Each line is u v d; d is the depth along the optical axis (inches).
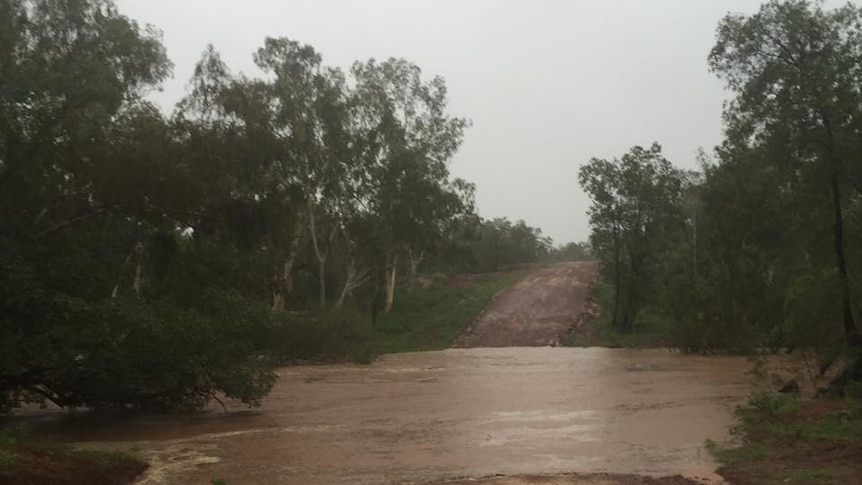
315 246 1814.7
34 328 644.1
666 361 1338.6
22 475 361.1
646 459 480.4
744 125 792.3
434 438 575.8
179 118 826.2
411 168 1792.6
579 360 1402.6
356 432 611.5
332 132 1694.1
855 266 772.0
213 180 811.4
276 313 1408.7
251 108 950.4
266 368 781.3
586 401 798.5
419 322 2162.9
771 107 764.0
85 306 634.2
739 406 719.1
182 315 720.3
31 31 802.2
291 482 420.5
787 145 763.4
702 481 410.0
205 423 688.4
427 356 1603.1
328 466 467.8
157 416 738.2
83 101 714.8
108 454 454.0
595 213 1967.3
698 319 1503.4
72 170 732.7
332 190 1718.8
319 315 1526.8
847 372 743.1
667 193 1883.6
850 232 762.8
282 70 1664.6
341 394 910.4
